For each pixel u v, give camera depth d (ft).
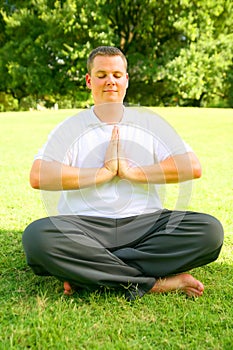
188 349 5.60
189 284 7.07
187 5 58.75
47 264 6.72
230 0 61.82
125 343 5.69
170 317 6.32
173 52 61.87
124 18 62.64
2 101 72.49
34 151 22.81
